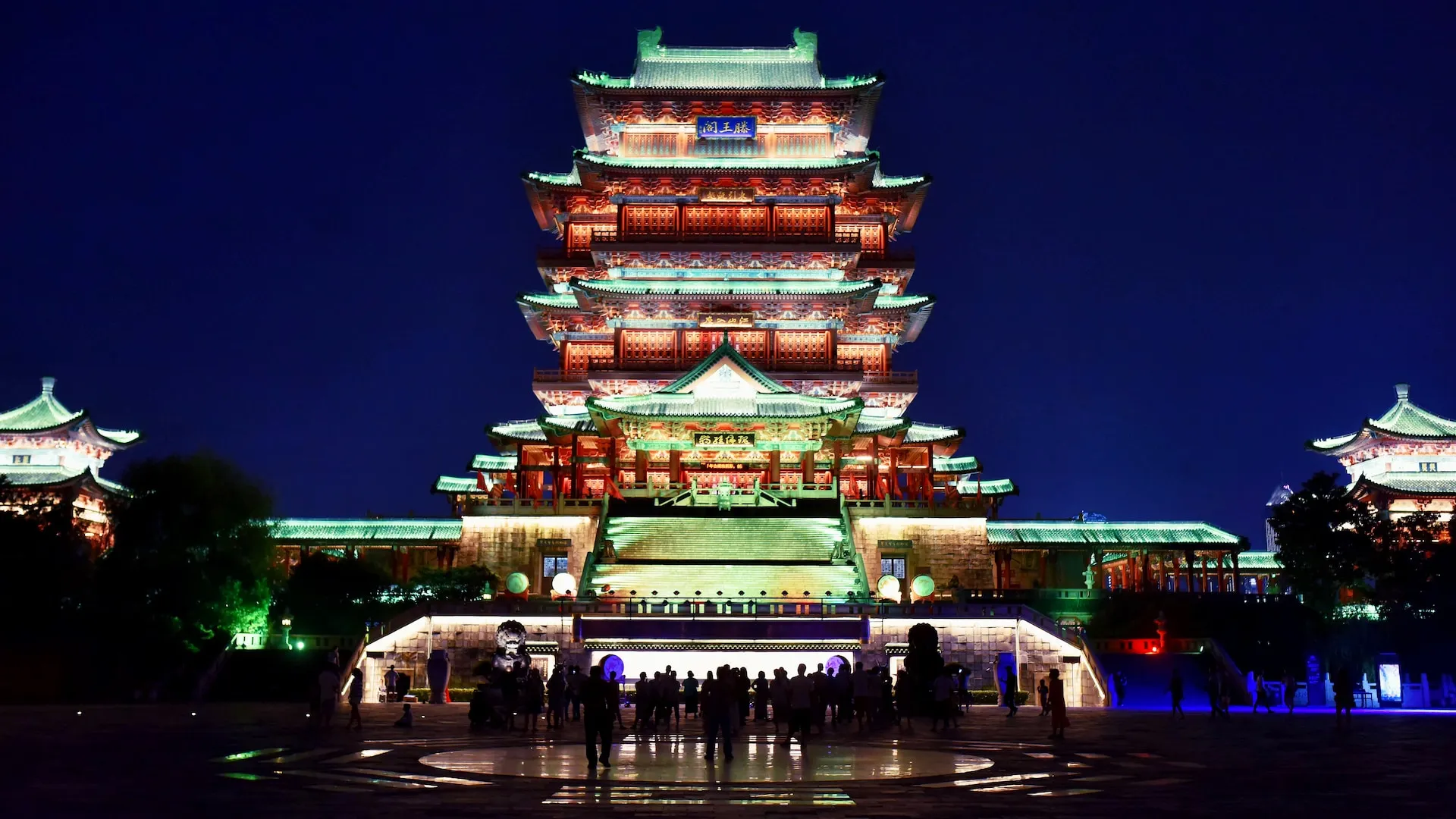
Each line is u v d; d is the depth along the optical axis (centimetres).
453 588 9144
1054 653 7556
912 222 13750
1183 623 8431
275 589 9094
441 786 2902
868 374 12488
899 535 10469
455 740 4341
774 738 4553
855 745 4216
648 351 12331
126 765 3366
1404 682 7281
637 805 2570
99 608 8094
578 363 12625
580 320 12656
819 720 4719
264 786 2889
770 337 12338
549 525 10550
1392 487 11156
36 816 2373
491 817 2380
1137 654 7744
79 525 10388
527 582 9250
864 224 13100
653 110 12662
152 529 8462
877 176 13288
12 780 2981
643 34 13275
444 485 12231
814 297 12050
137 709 6400
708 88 12469
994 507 12581
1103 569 12031
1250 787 2892
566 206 13075
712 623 7512
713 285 12388
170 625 7956
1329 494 9588
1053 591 8769
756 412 10856
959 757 3725
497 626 7625
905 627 7612
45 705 6844
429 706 6706
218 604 8294
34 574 8006
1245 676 7400
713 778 3094
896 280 13062
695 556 9706
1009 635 7600
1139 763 3509
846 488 12144
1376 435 11738
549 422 11275
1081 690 7481
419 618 7650
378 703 7281
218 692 7700
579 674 5656
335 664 4903
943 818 2388
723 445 11162
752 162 12519
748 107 12669
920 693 6028
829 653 7525
